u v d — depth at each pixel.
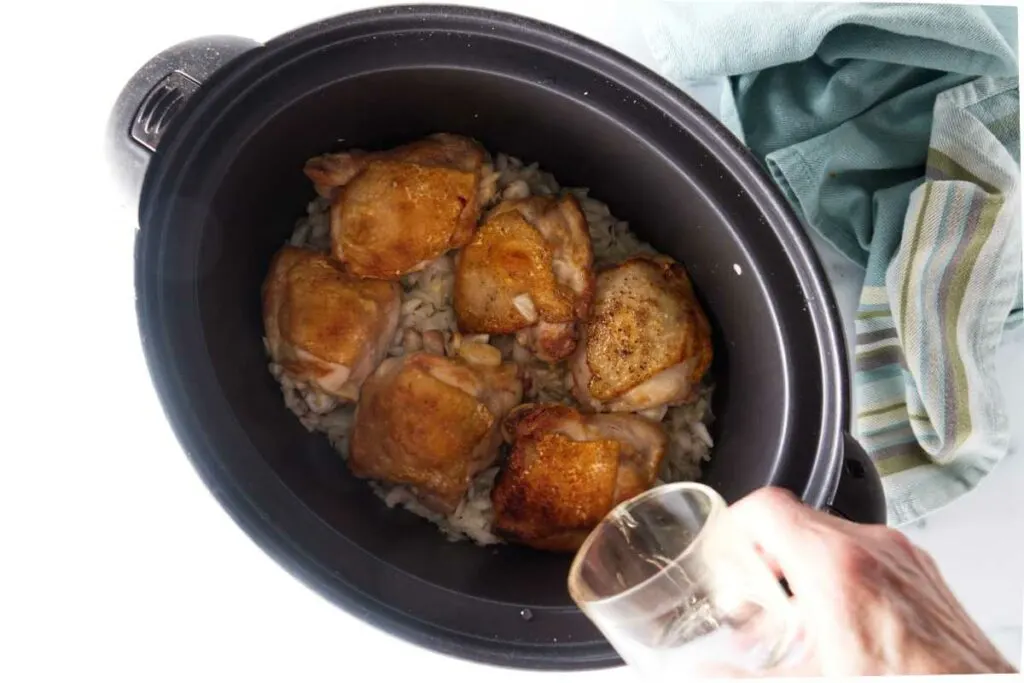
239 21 0.90
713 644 0.63
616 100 0.76
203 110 0.74
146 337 0.71
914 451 0.87
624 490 0.79
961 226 0.84
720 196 0.76
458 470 0.80
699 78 0.87
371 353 0.81
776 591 0.65
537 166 0.86
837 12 0.82
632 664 0.65
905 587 0.66
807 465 0.73
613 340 0.81
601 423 0.81
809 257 0.74
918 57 0.83
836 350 0.73
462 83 0.78
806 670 0.65
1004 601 0.89
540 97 0.78
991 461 0.86
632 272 0.82
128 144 0.75
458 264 0.83
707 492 0.65
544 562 0.81
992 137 0.84
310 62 0.75
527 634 0.73
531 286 0.81
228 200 0.76
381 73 0.77
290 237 0.84
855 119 0.87
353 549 0.74
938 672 0.64
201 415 0.72
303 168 0.82
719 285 0.81
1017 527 0.89
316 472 0.80
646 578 0.64
